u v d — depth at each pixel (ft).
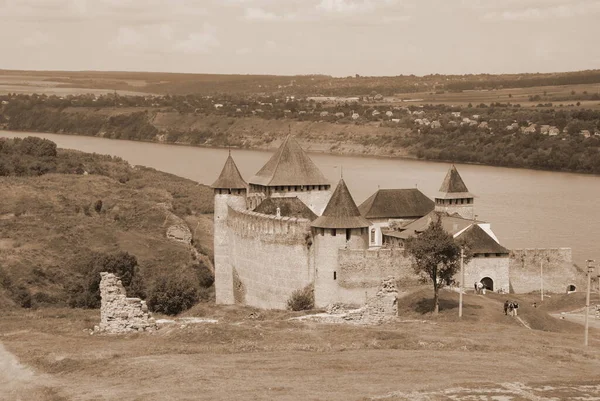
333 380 308.40
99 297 653.71
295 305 565.53
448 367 330.54
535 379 312.09
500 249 618.85
